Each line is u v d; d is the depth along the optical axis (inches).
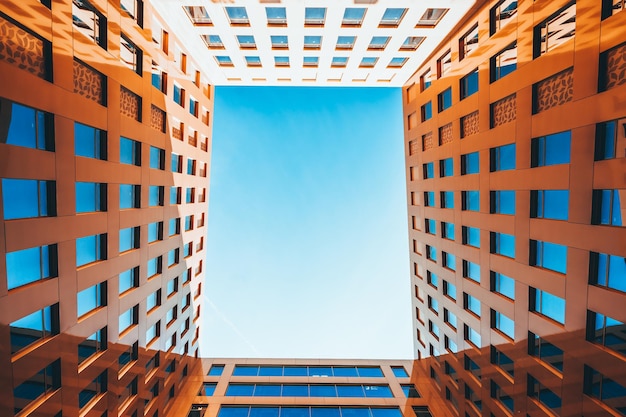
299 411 1195.9
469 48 900.6
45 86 515.2
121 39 756.0
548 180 613.0
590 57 518.3
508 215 740.7
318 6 903.7
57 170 546.9
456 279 970.1
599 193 525.0
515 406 728.3
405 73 1293.1
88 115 620.1
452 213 978.1
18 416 491.2
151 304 936.3
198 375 1315.2
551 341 620.1
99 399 682.8
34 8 492.7
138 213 819.4
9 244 462.0
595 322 538.0
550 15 601.6
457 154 937.5
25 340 500.7
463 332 944.9
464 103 896.9
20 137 485.4
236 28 1018.1
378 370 1435.8
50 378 557.9
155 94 890.1
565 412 589.6
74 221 590.6
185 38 1074.1
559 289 596.1
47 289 532.4
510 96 725.9
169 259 1059.3
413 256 1304.1
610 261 509.0
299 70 1309.1
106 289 703.1
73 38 577.9
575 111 547.8
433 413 1124.5
